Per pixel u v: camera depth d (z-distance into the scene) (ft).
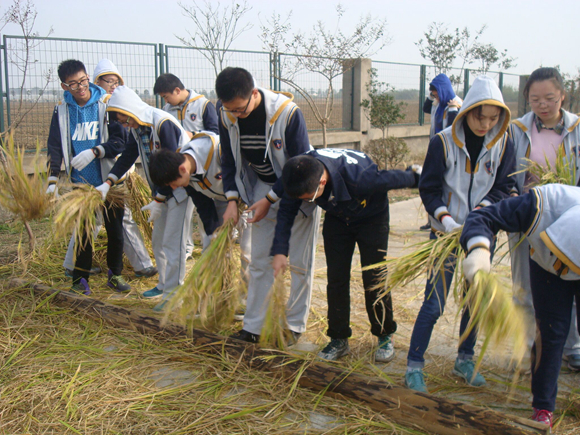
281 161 11.06
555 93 10.30
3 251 18.66
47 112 25.70
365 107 40.40
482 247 7.16
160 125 13.46
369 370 10.62
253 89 10.53
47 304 13.46
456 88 52.11
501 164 9.75
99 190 13.98
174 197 13.47
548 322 8.20
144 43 27.58
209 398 9.51
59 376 10.23
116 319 12.35
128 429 8.57
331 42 35.17
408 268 8.89
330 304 10.94
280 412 9.04
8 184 14.28
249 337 11.82
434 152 9.71
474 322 7.18
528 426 7.67
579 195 7.38
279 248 10.07
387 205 10.48
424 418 8.42
